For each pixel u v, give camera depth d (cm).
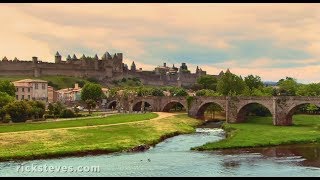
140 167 9631
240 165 9912
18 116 16712
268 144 13000
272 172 9169
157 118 19512
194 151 12019
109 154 11456
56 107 19725
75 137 13088
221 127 19425
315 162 10300
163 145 13362
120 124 16250
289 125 18588
